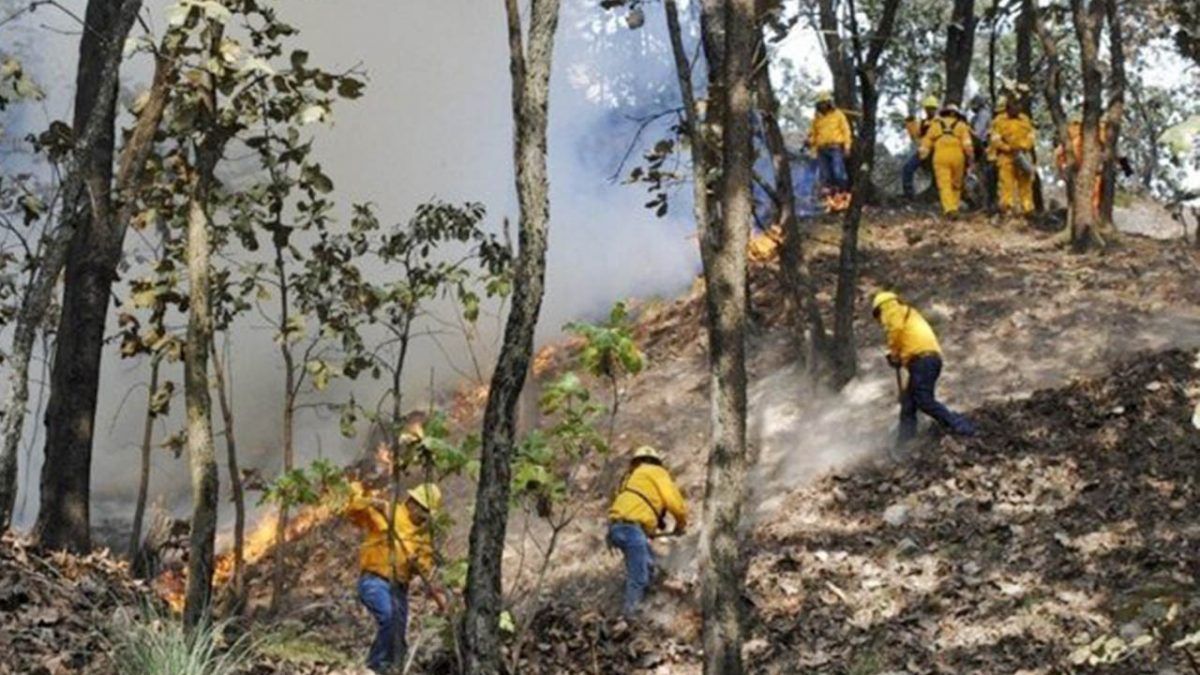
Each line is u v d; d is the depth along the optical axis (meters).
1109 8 23.17
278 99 13.41
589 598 14.70
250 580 17.27
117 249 13.00
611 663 12.66
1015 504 14.78
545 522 16.39
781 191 19.39
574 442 8.69
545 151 7.84
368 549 11.29
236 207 14.72
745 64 11.20
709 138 13.03
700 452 18.06
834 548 14.61
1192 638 6.19
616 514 13.91
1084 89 21.80
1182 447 15.22
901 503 15.20
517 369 7.67
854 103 24.56
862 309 20.39
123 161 10.50
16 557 9.77
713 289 10.89
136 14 9.97
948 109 24.03
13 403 9.16
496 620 7.60
